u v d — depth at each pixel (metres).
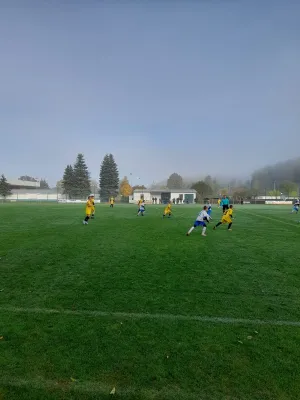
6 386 2.93
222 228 16.44
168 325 4.21
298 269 7.40
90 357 3.39
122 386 2.94
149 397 2.80
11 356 3.40
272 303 5.12
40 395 2.82
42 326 4.15
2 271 7.03
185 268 7.38
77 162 88.44
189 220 21.03
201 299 5.26
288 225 18.27
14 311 4.68
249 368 3.21
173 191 80.94
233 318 4.48
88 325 4.20
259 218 23.95
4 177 86.44
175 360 3.35
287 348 3.61
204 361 3.33
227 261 8.20
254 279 6.50
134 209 37.19
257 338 3.86
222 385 2.95
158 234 13.45
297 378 3.05
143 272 6.97
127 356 3.42
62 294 5.46
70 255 8.80
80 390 2.89
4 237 12.25
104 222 19.11
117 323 4.27
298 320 4.43
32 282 6.19
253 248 10.20
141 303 5.04
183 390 2.89
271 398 2.78
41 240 11.49
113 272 6.96
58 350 3.53
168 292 5.60
